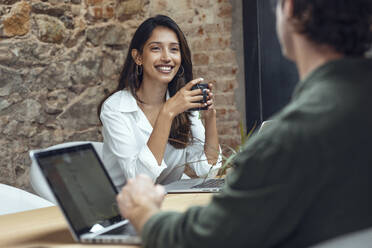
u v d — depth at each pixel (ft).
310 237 2.86
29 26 12.85
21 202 6.95
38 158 4.07
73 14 13.99
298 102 2.99
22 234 4.71
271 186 2.86
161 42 9.37
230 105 15.08
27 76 12.76
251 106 14.78
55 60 13.47
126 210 3.76
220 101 15.17
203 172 9.22
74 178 4.46
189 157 9.58
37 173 8.39
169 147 9.39
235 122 15.03
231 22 14.99
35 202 7.01
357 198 2.80
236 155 6.35
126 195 3.83
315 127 2.83
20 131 12.56
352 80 2.96
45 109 13.16
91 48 14.48
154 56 9.35
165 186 7.60
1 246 4.28
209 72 15.25
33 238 4.53
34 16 12.97
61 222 5.23
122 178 9.13
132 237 4.12
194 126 9.86
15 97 12.49
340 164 2.78
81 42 14.21
